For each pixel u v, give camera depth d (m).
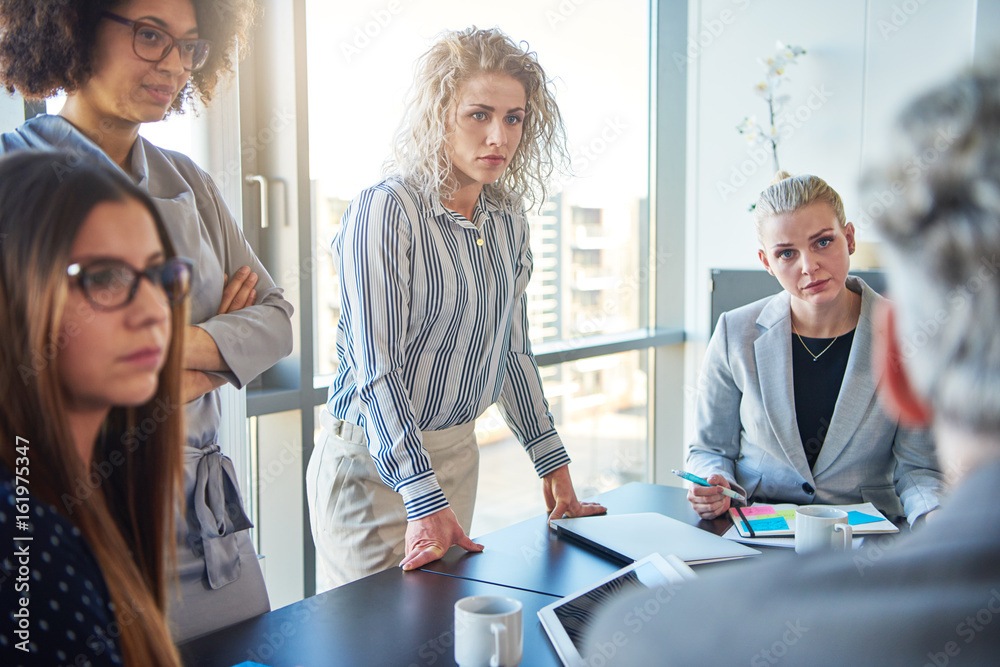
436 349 1.58
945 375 0.32
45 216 0.64
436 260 1.53
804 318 1.78
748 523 1.50
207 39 1.24
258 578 1.28
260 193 2.23
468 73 1.50
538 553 1.37
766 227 1.72
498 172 1.56
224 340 1.24
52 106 1.54
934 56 3.04
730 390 1.87
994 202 0.30
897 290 0.34
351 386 1.58
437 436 1.67
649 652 0.35
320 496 1.67
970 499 0.32
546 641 1.01
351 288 1.47
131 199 0.70
